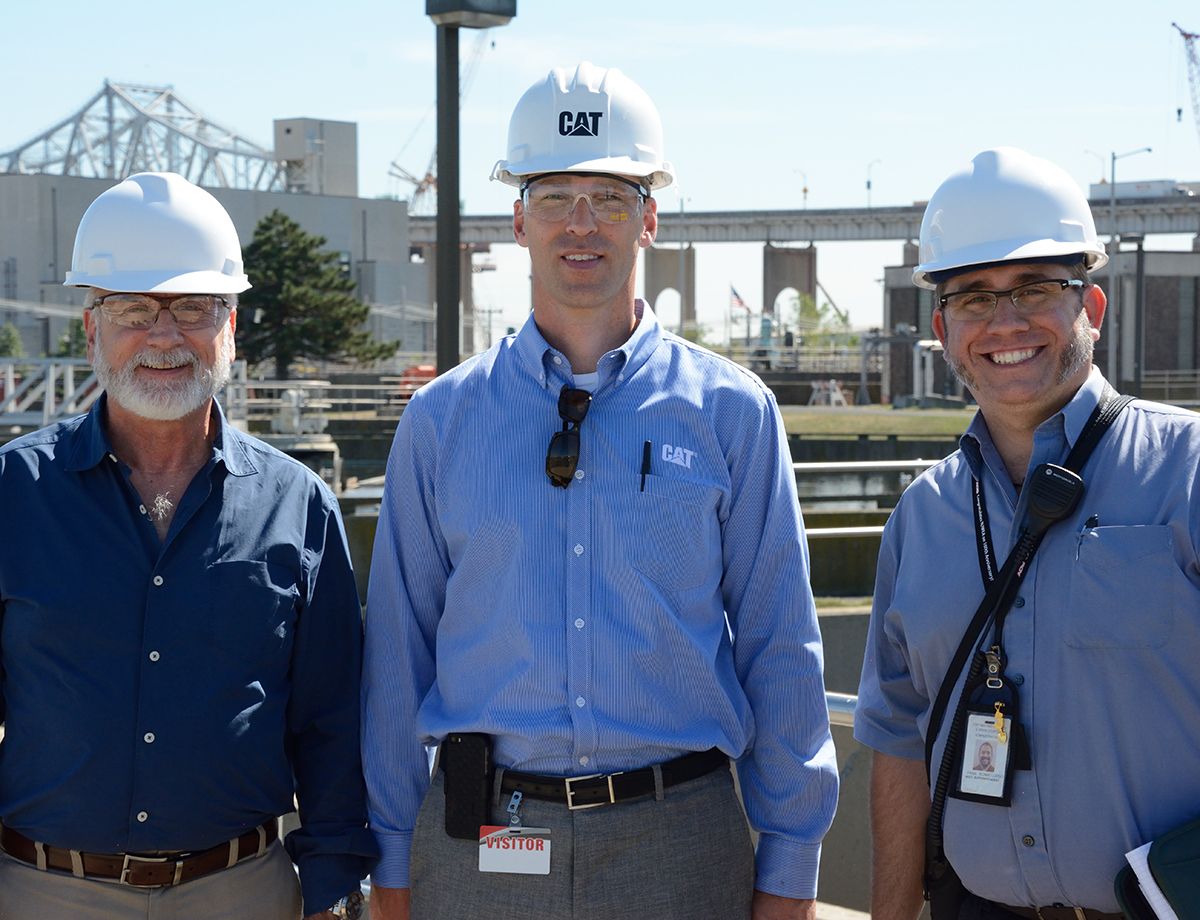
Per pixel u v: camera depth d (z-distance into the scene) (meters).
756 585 2.43
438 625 2.49
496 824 2.32
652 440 2.36
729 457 2.41
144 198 2.54
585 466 2.34
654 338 2.43
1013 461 2.43
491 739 2.35
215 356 2.53
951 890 2.44
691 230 85.88
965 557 2.40
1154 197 70.56
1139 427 2.29
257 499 2.51
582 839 2.27
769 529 2.41
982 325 2.37
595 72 2.46
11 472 2.46
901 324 49.84
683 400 2.39
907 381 48.53
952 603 2.40
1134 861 2.11
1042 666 2.27
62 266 91.25
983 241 2.38
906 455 20.64
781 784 2.41
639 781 2.29
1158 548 2.20
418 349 94.88
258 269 50.16
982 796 2.29
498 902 2.31
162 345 2.47
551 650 2.30
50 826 2.38
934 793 2.40
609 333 2.44
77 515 2.44
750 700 2.45
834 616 7.36
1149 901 2.09
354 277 93.81
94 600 2.39
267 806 2.50
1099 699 2.21
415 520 2.48
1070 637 2.23
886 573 2.58
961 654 2.36
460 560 2.40
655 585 2.32
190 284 2.48
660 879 2.29
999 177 2.39
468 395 2.44
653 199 2.54
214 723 2.41
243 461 2.52
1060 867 2.24
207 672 2.42
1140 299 30.16
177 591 2.41
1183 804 2.19
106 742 2.37
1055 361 2.35
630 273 2.45
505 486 2.36
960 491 2.44
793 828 2.40
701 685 2.34
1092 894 2.23
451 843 2.36
